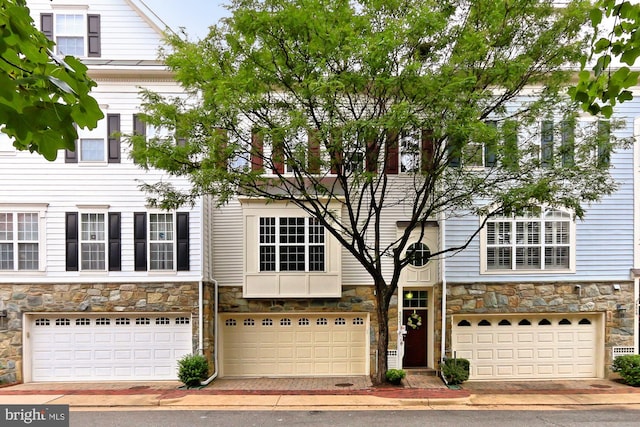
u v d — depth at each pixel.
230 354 12.45
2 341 11.52
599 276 11.89
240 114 9.20
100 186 11.77
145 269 11.78
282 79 8.44
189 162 8.82
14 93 1.80
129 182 11.81
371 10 8.19
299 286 12.05
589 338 12.04
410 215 12.27
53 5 11.76
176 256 11.79
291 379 11.95
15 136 2.07
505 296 11.81
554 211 11.95
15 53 1.99
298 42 7.98
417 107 8.08
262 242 12.12
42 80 1.86
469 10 8.56
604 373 11.80
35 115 1.93
